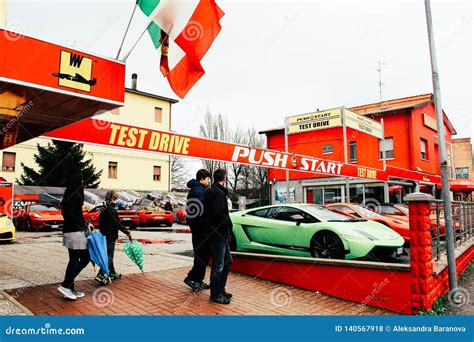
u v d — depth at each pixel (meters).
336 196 22.02
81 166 23.66
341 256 6.25
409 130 21.25
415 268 4.69
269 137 25.72
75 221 4.55
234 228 7.89
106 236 5.76
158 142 6.40
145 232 15.26
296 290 5.70
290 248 6.97
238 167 37.69
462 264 7.70
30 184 22.31
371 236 6.37
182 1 4.78
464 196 23.36
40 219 14.87
